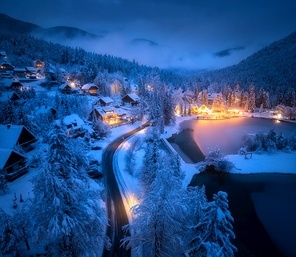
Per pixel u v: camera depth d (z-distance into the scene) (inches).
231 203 1610.5
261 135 2568.9
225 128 3789.4
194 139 3137.3
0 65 4909.0
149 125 3444.9
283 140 2536.9
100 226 816.3
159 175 828.6
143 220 778.8
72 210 706.2
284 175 2025.1
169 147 2630.4
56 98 3122.5
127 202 1444.4
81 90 4758.9
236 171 2064.5
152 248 810.8
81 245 762.2
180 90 5536.4
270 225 1382.9
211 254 592.7
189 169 2068.2
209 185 1851.6
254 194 1731.1
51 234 635.5
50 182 627.8
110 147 2431.1
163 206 715.4
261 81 7106.3
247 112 5241.1
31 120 2249.0
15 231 815.7
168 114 3693.4
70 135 2313.0
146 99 4387.3
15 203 1163.3
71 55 7490.2
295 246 1221.1
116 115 3348.9
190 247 708.7
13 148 1619.1
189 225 810.2
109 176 1788.9
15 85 3860.7
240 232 1314.0
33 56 6732.3
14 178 1459.2
